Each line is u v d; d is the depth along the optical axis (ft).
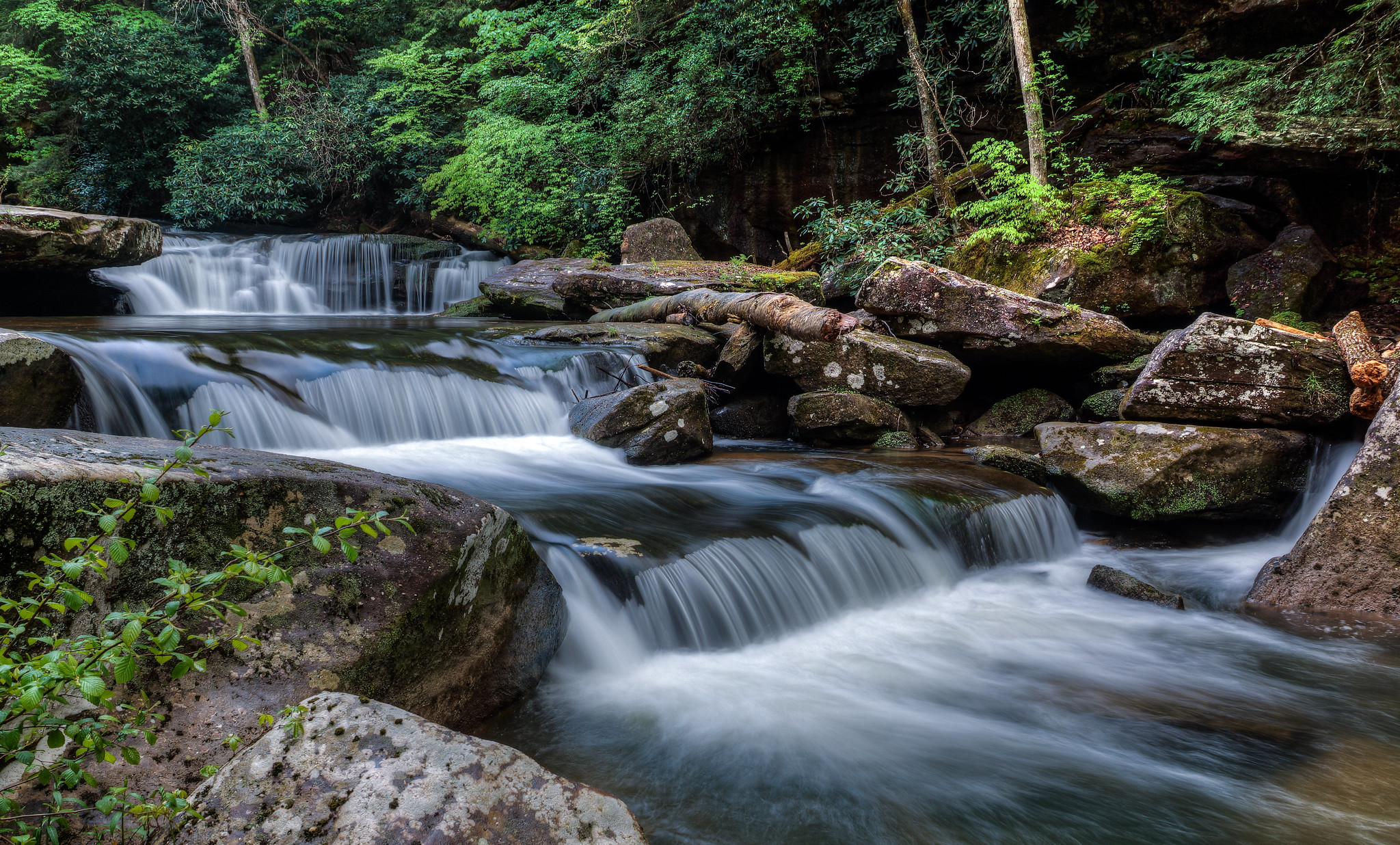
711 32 48.42
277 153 64.69
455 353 25.91
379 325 36.27
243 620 9.25
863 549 18.25
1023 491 22.27
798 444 28.48
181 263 46.52
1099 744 12.41
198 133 70.90
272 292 50.65
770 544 16.96
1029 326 27.32
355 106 66.69
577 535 16.16
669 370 29.96
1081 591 19.88
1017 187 35.45
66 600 6.19
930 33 42.86
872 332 29.19
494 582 12.04
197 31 76.33
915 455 26.02
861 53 45.44
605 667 14.05
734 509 18.90
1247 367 22.84
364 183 69.51
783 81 46.21
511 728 12.22
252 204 65.05
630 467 22.58
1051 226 34.37
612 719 12.64
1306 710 13.75
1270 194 34.17
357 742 7.57
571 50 55.01
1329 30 33.91
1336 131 31.27
